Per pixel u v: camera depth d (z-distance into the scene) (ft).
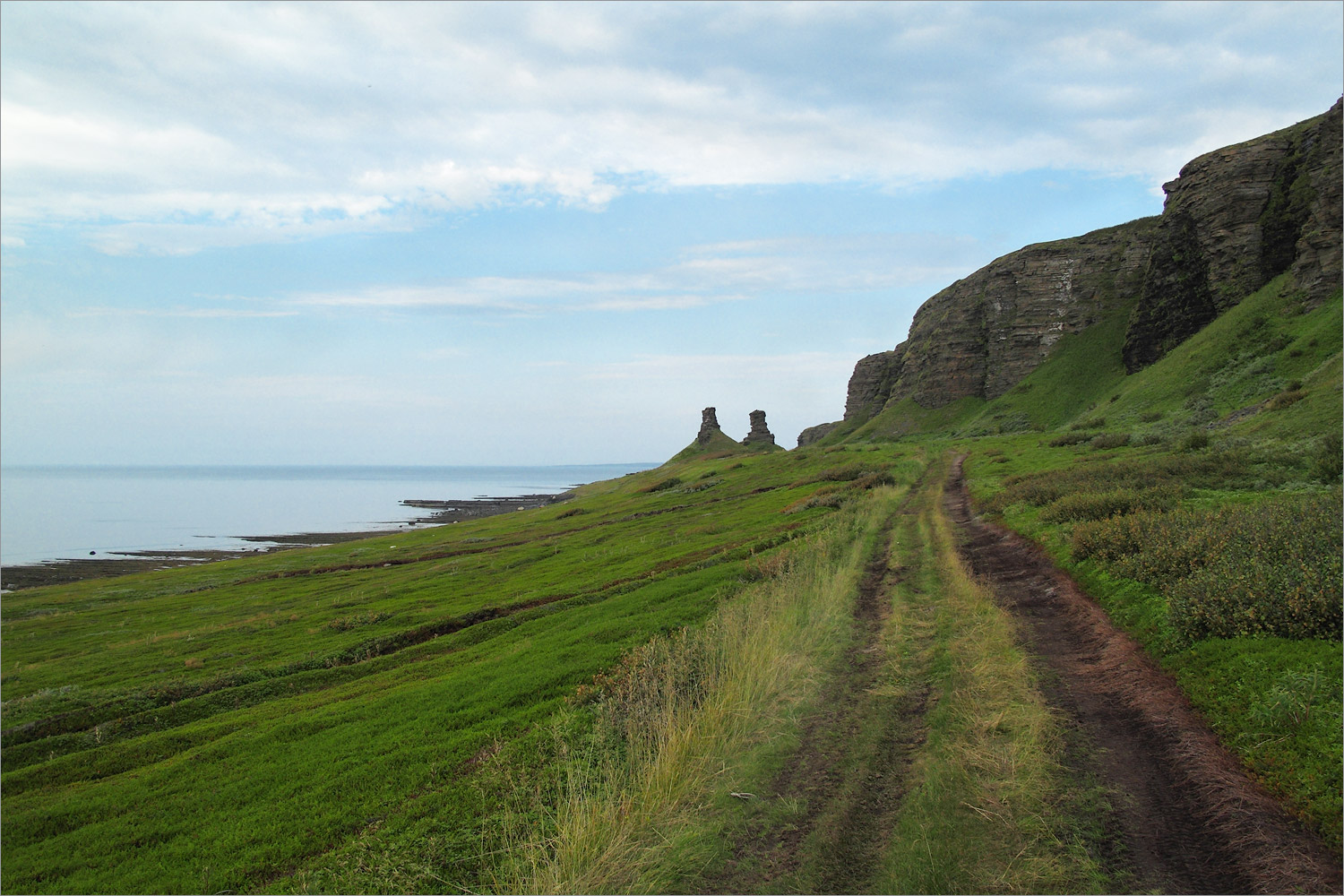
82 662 116.78
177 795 50.80
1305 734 26.61
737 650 47.55
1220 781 26.14
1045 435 338.34
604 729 42.50
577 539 217.56
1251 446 119.65
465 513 605.31
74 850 43.73
